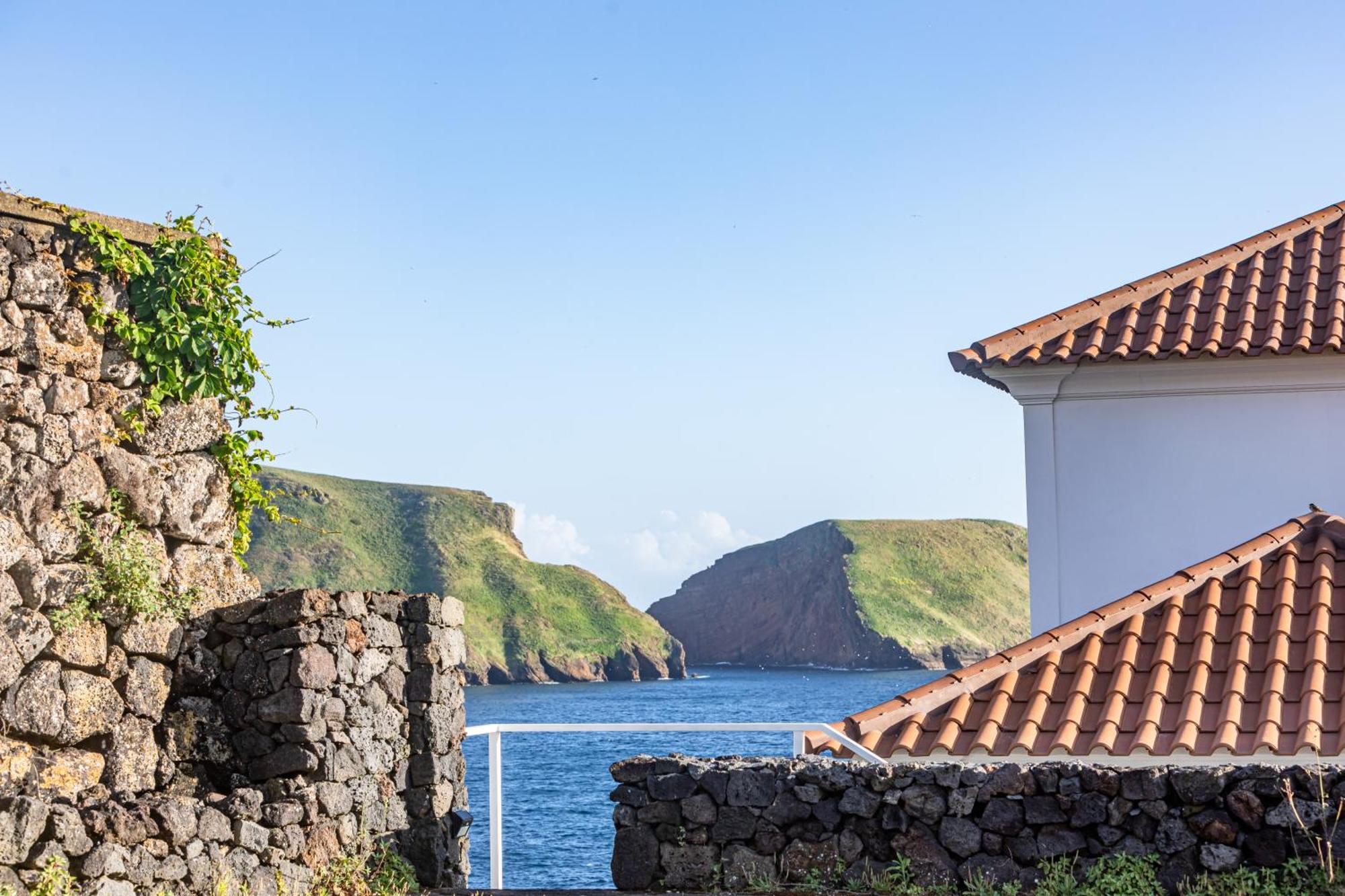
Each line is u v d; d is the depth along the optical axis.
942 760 8.82
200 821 7.09
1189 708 8.70
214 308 9.16
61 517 8.03
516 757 50.94
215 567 9.16
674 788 7.79
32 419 7.93
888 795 7.48
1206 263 13.69
